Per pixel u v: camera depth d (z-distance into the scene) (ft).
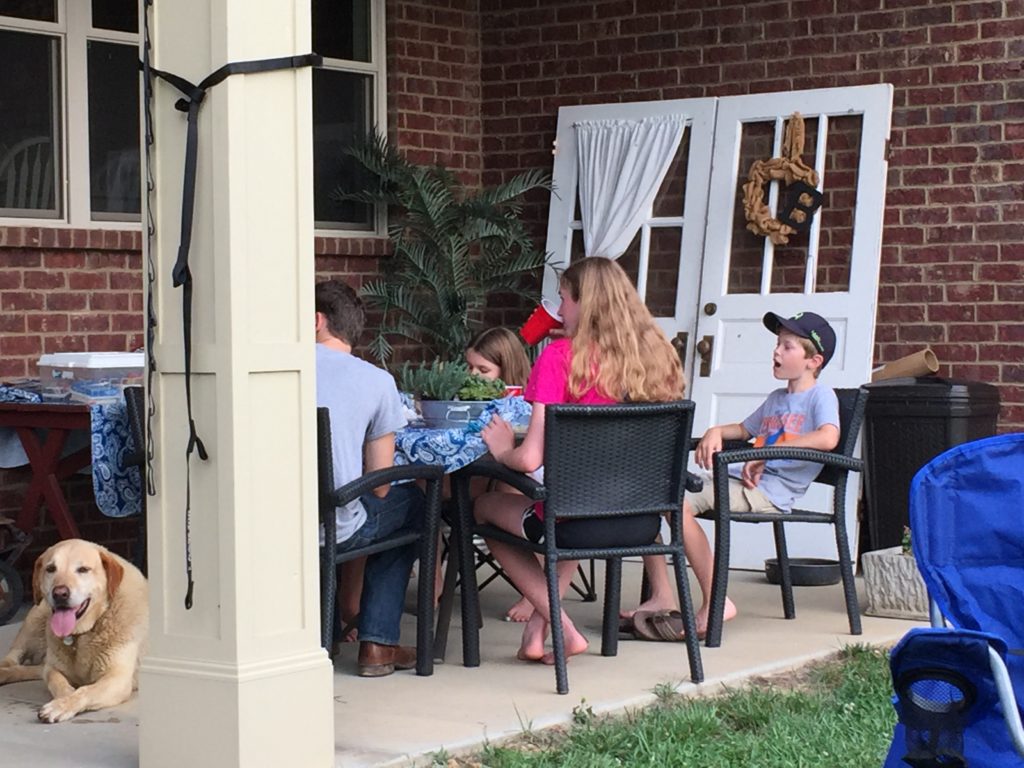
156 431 12.84
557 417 15.38
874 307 24.45
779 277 25.39
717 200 25.96
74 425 19.77
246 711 12.40
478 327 28.40
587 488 15.76
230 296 12.35
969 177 24.34
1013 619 10.48
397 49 27.43
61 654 15.47
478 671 16.65
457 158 28.48
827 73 25.55
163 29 12.69
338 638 17.20
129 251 23.18
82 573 14.96
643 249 26.61
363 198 26.71
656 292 26.53
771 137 25.72
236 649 12.41
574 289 16.52
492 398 17.42
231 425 12.37
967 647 9.04
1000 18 24.08
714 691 16.06
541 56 28.30
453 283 26.63
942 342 24.58
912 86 24.80
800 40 25.77
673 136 26.50
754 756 13.61
